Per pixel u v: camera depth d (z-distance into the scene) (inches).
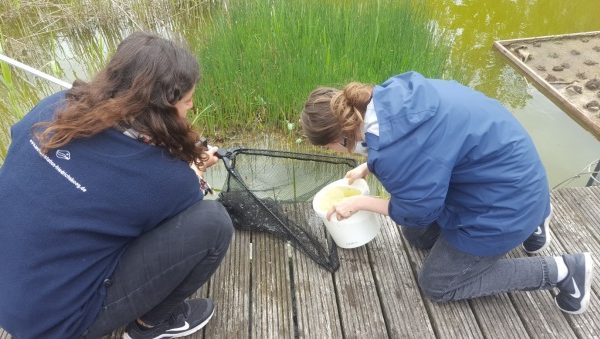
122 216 47.3
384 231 83.2
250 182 89.4
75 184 45.1
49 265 46.1
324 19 138.9
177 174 48.1
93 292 49.7
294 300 72.7
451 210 62.9
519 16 213.3
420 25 147.9
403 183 54.7
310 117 57.2
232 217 81.0
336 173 90.7
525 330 68.3
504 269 67.1
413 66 125.0
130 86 44.3
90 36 189.6
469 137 54.8
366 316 69.9
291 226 79.0
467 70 165.0
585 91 156.8
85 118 43.4
